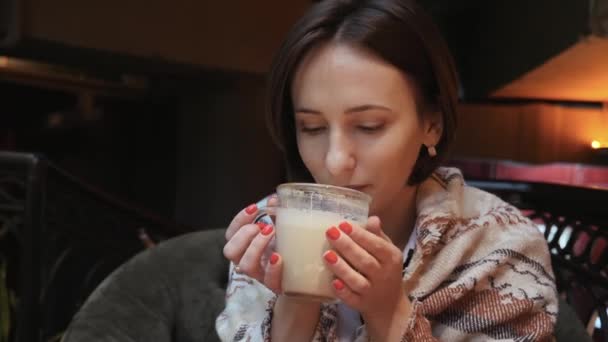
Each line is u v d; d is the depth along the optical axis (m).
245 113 5.85
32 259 1.95
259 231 0.81
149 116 6.39
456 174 1.18
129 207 2.68
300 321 0.95
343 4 0.89
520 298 1.00
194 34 4.95
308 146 0.96
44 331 2.26
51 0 4.16
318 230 0.74
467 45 4.88
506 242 1.05
